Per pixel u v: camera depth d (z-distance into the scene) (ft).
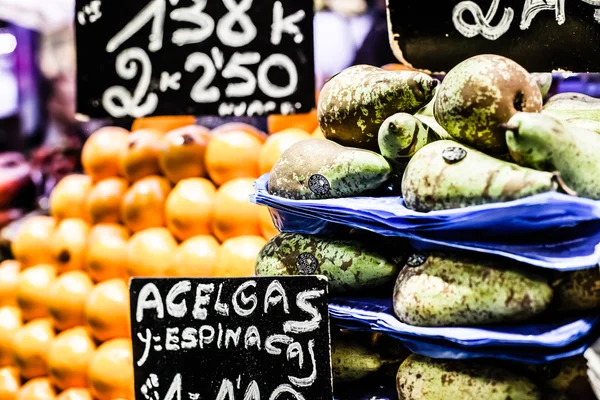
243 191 4.00
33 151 5.91
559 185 2.08
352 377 2.72
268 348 2.68
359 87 2.56
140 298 2.88
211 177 4.22
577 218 2.13
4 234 5.05
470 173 2.18
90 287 4.24
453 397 2.28
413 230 2.31
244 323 2.72
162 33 4.09
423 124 2.50
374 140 2.65
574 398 2.34
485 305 2.21
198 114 4.07
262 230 3.99
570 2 2.98
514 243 2.23
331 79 2.74
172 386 2.82
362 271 2.56
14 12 6.03
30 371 4.26
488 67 2.28
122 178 4.40
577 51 3.00
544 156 2.12
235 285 2.75
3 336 4.34
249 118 4.95
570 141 2.12
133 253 4.06
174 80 4.08
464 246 2.24
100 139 4.41
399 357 2.66
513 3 3.02
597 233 2.29
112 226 4.28
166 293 2.85
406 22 3.12
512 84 2.25
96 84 4.17
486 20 3.05
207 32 4.03
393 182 2.66
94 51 4.17
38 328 4.28
